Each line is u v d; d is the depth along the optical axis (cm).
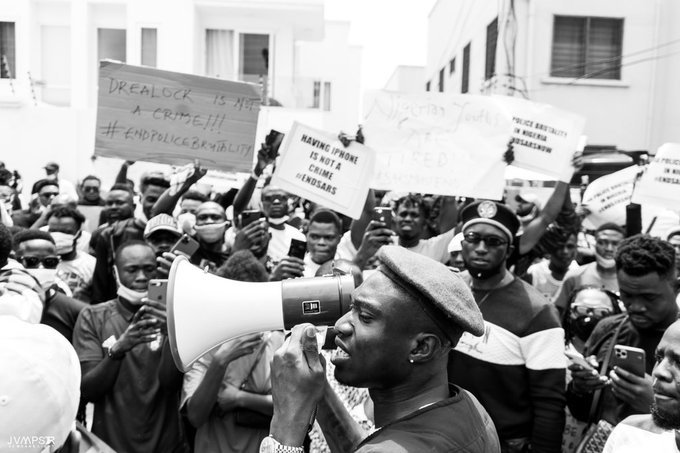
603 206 613
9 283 251
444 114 443
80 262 575
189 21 1828
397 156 443
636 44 1564
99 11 1880
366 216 506
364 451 151
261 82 1717
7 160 1688
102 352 354
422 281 154
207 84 436
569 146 441
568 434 349
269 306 185
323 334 208
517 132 443
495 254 334
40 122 1689
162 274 353
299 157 419
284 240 551
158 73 432
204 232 484
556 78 1573
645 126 1578
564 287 546
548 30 1577
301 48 2752
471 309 157
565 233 475
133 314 365
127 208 677
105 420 345
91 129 1706
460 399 164
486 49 1839
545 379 326
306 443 346
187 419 338
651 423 233
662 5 1553
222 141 439
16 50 1862
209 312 186
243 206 535
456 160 439
